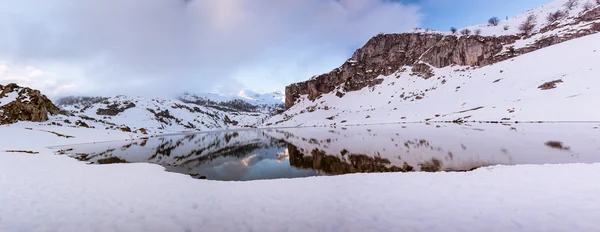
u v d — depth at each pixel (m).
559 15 124.50
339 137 46.53
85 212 8.94
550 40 99.12
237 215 8.44
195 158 28.95
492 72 96.56
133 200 10.21
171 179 14.02
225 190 11.44
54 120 68.69
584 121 41.75
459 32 152.25
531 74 77.88
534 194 8.98
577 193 8.78
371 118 96.75
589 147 21.67
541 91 62.38
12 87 68.44
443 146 27.27
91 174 15.80
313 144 38.06
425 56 136.38
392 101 115.62
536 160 18.47
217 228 7.52
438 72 123.19
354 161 22.45
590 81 55.41
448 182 11.06
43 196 10.84
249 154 31.23
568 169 11.91
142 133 90.75
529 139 27.75
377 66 157.75
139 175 15.38
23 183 13.20
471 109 69.94
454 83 103.88
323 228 7.27
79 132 59.47
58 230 7.54
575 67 67.44
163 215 8.56
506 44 115.38
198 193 11.06
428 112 82.44
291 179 13.14
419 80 124.69
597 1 113.56
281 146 38.31
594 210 7.44
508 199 8.70
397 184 11.20
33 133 48.72
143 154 33.22
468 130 41.56
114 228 7.63
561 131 32.25
